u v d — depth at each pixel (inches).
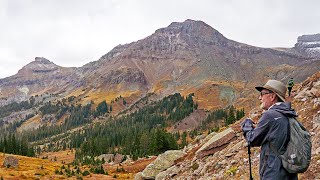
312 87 755.4
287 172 205.5
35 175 2159.2
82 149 5511.8
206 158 812.0
